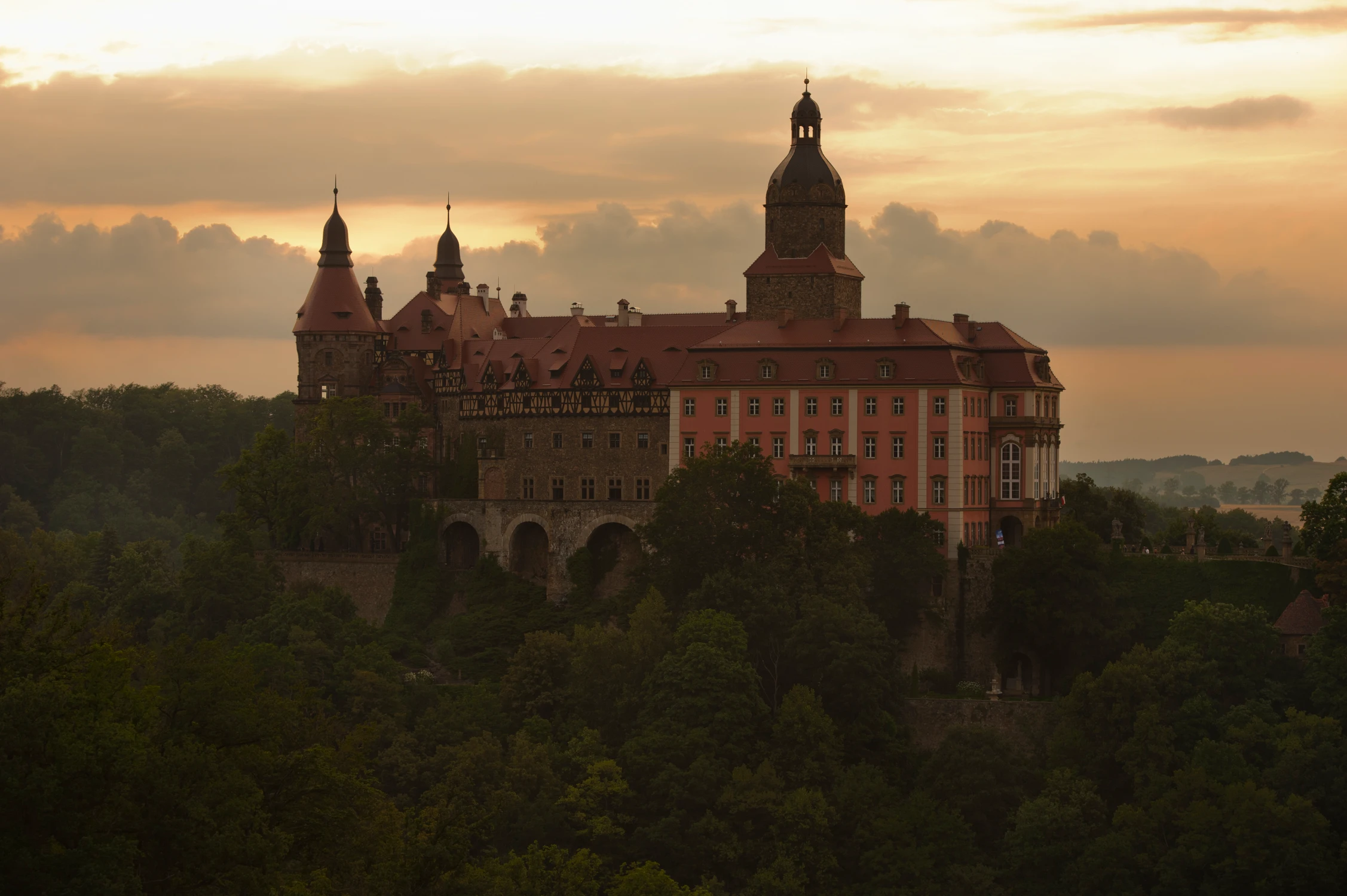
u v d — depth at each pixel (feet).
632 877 418.31
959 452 638.12
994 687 590.14
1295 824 488.02
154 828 302.66
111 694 312.29
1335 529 588.50
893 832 510.17
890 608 611.88
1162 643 573.74
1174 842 502.79
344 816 356.38
